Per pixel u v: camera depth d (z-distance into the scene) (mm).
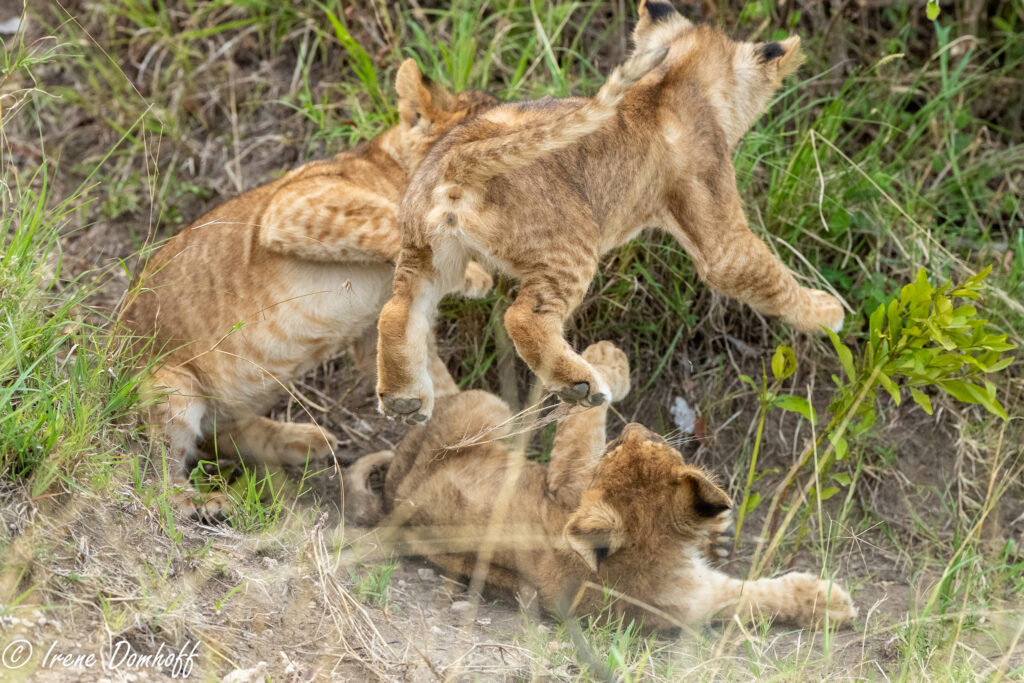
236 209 9133
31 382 7516
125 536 7004
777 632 8039
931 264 10742
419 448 8867
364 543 8445
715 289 9055
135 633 6320
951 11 12680
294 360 9102
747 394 10633
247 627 6785
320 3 12461
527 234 7305
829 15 12414
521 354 7449
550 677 6867
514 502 8117
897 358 8148
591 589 7668
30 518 6582
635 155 7992
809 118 11773
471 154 7098
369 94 11500
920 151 11898
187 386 8875
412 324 7512
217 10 12727
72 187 11891
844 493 10055
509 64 11852
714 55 8789
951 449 10328
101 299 10727
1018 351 10492
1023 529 9695
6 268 7648
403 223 7598
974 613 7926
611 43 12086
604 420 8719
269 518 8172
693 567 7898
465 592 8156
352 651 6746
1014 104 12445
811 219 10773
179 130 12188
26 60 9906
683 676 6918
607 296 10492
